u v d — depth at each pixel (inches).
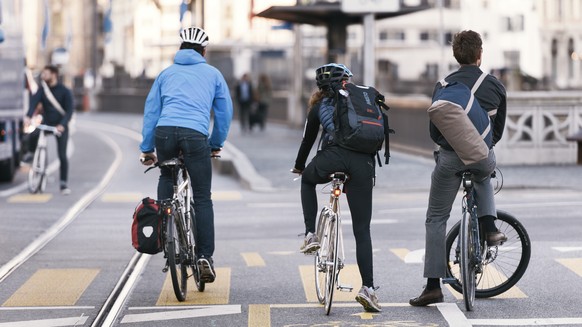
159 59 7327.8
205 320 619.8
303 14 2433.6
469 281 634.8
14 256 897.5
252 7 2741.1
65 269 823.7
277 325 602.5
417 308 649.0
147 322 615.5
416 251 892.0
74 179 1781.5
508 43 5556.1
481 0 5565.9
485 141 623.2
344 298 688.4
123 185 1670.8
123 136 3275.1
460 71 640.4
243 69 5014.8
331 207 637.9
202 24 2869.1
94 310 655.8
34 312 649.6
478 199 649.0
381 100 641.6
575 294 687.1
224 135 719.7
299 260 858.8
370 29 1684.3
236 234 1034.1
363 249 632.4
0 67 1577.3
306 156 645.9
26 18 7770.7
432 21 6417.3
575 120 1772.9
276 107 3833.7
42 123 1508.4
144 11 7539.4
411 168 1747.0
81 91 5930.1
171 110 697.6
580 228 1013.2
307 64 4507.9
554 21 5654.5
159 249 673.0
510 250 676.7
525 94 1759.4
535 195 1355.8
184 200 707.4
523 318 612.7
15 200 1407.5
